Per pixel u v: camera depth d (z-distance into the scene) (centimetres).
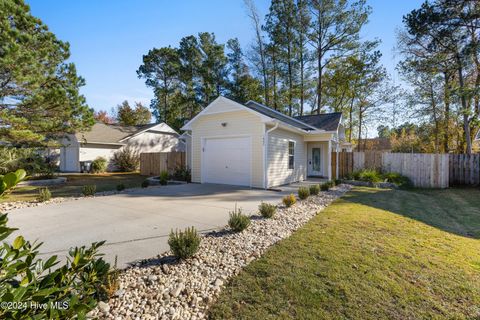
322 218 519
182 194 845
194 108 2906
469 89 1327
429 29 1380
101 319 206
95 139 1847
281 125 1023
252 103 1633
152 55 2725
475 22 1308
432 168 1153
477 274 283
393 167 1247
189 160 1462
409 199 777
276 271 288
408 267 297
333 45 2127
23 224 471
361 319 210
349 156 1368
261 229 446
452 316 213
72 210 592
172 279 271
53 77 935
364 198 766
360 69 2062
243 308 227
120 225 467
